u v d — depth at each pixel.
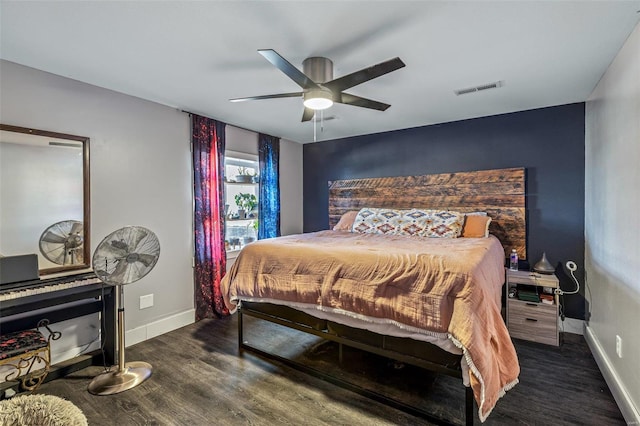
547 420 1.80
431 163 3.87
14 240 2.21
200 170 3.40
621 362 1.94
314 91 1.99
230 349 2.72
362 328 2.02
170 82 2.54
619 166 2.00
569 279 3.07
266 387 2.15
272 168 4.43
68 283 2.26
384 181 4.20
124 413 1.90
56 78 2.39
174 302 3.20
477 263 1.83
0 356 1.82
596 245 2.57
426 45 1.95
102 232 2.66
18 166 2.22
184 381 2.23
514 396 2.03
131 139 2.85
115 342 2.49
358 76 1.86
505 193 3.36
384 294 1.88
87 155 2.55
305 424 1.80
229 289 2.64
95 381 2.20
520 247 3.28
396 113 3.38
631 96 1.80
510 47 1.97
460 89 2.68
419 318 1.75
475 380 1.51
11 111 2.18
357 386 2.11
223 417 1.86
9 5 1.54
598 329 2.50
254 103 3.04
